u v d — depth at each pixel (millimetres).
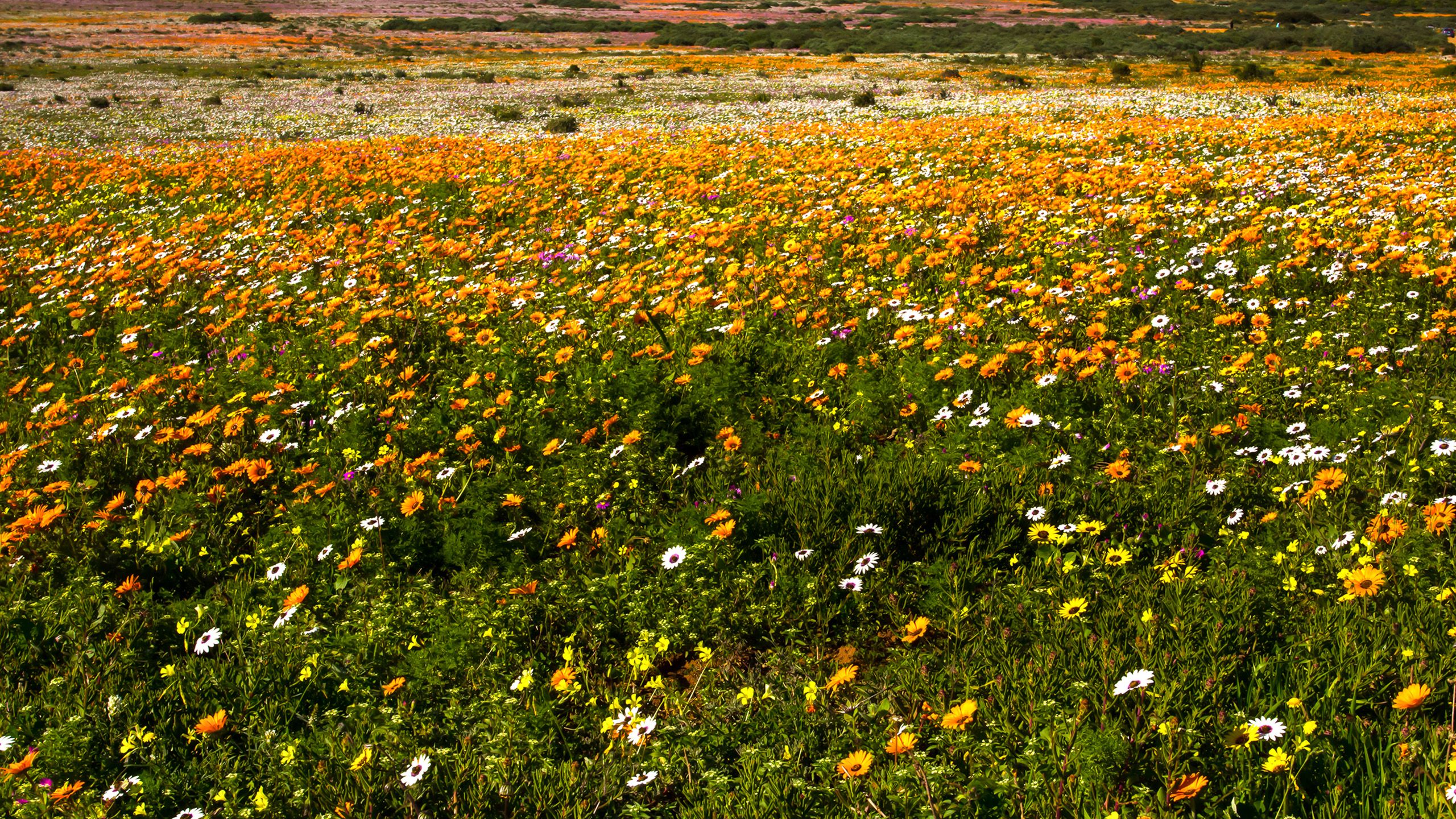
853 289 7320
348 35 99500
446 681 3541
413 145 22547
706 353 5793
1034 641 3307
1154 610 3361
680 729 3094
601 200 13266
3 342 7953
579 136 25859
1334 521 3914
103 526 4598
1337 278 6785
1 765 3139
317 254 10375
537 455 5363
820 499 4359
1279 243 8086
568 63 68000
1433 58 62938
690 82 49188
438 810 2820
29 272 10570
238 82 52781
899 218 10383
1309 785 2568
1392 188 9930
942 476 4418
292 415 6000
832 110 32844
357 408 5945
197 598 4266
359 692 3443
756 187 13344
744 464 5008
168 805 2918
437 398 5965
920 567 3938
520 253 9781
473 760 3000
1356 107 26766
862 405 5445
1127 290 7023
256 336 7578
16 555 4617
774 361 6219
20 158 21750
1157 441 4848
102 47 79312
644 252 10016
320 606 4027
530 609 3875
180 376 6348
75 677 3592
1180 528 4012
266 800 2781
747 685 3447
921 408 5430
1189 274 7281
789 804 2717
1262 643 3162
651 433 5375
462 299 8039
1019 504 4164
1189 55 66125
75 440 5770
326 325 7598
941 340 6086
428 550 4504
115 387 6414
